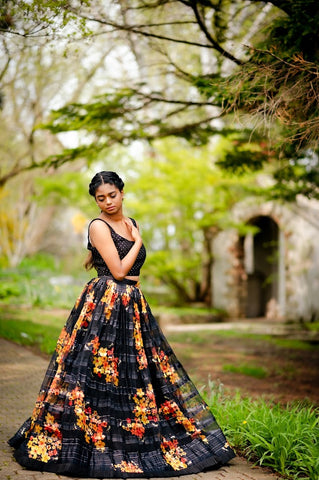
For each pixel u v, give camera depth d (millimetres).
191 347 9758
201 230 17156
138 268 3219
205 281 18031
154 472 2838
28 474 2779
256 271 18906
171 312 15586
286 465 3082
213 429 3119
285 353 9359
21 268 17547
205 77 5633
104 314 3025
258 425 3535
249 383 6379
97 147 7051
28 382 5316
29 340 8180
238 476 2945
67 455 2789
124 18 5031
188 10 5473
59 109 6457
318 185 8258
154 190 16078
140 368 3012
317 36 4535
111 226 3195
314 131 3943
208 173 14977
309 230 15906
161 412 3051
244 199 16031
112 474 2754
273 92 4230
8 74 11414
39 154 16453
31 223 19344
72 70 12703
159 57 6699
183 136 7199
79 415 2828
